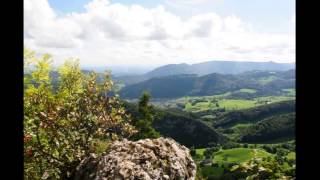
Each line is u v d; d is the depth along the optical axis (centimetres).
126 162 655
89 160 715
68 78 1073
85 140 973
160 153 696
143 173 633
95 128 1023
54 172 869
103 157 685
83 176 702
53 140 930
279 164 479
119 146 705
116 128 1110
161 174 659
